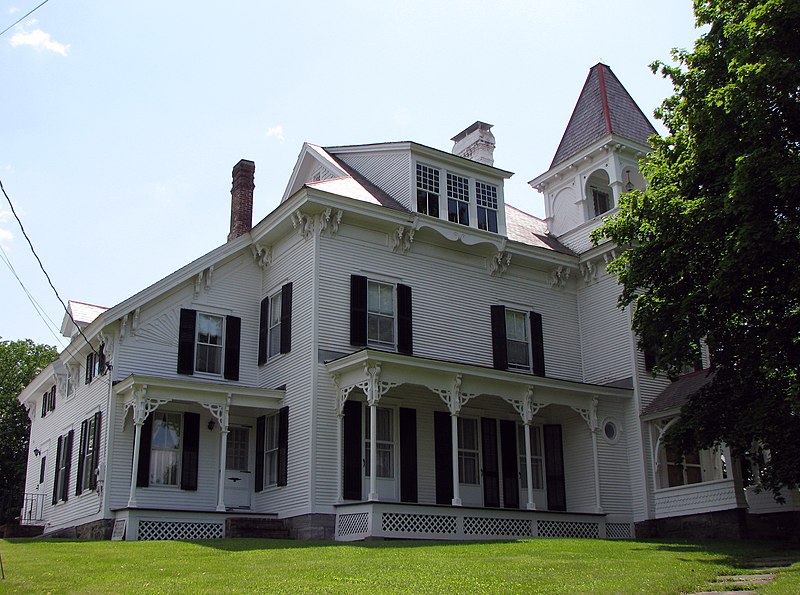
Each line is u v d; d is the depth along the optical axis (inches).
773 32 704.4
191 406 917.2
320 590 454.0
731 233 710.5
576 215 1214.3
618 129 1190.9
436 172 1042.7
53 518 1062.4
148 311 930.1
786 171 657.0
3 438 1898.4
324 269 922.7
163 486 879.7
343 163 1136.2
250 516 877.2
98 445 894.4
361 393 902.4
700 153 760.3
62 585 477.7
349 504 828.0
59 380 1159.6
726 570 557.0
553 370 1096.2
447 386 898.7
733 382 805.9
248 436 960.9
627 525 1023.0
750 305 747.4
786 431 737.0
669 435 839.1
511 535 895.7
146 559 596.1
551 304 1127.0
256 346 994.1
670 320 805.9
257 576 504.4
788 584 472.1
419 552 634.8
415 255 1008.2
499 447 1010.1
